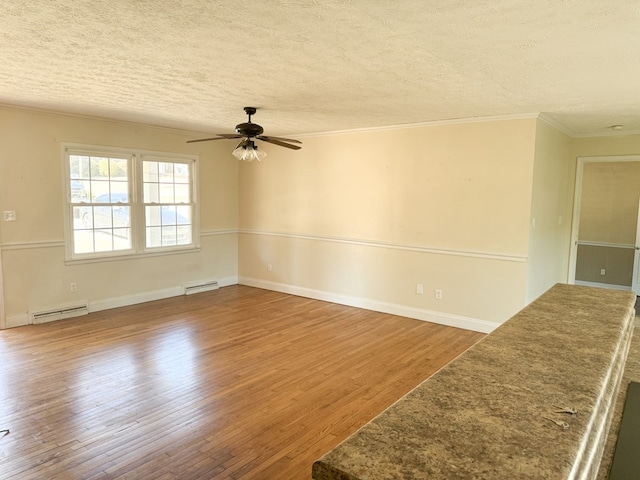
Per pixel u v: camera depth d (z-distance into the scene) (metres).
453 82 3.37
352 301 6.09
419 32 2.36
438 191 5.20
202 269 6.90
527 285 4.73
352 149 5.90
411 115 4.77
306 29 2.35
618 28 2.24
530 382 0.93
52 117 5.08
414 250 5.45
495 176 4.79
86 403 3.23
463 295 5.11
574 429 0.73
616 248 7.12
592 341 1.21
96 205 5.58
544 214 5.10
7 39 2.59
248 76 3.32
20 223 4.95
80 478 2.39
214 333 4.87
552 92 3.63
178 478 2.40
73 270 5.42
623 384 1.45
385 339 4.74
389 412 0.78
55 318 5.23
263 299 6.43
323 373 3.84
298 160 6.50
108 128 5.56
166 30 2.42
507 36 2.38
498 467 0.62
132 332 4.85
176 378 3.68
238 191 7.32
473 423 0.75
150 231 6.18
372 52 2.70
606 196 7.15
